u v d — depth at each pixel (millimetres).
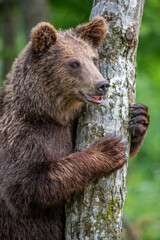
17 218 10523
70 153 10547
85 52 10039
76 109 10516
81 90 9766
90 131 9547
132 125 9625
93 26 9859
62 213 10445
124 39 9578
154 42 20219
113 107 9438
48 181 9461
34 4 20562
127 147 9703
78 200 9375
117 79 9531
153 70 22234
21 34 29203
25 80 10094
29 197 9656
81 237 9180
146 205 17859
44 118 10156
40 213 10281
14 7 25188
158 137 23250
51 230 10469
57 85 10055
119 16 9648
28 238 10508
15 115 10188
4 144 10211
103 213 9156
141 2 9812
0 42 27516
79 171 9320
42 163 9797
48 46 10117
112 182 9359
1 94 10891
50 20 21625
